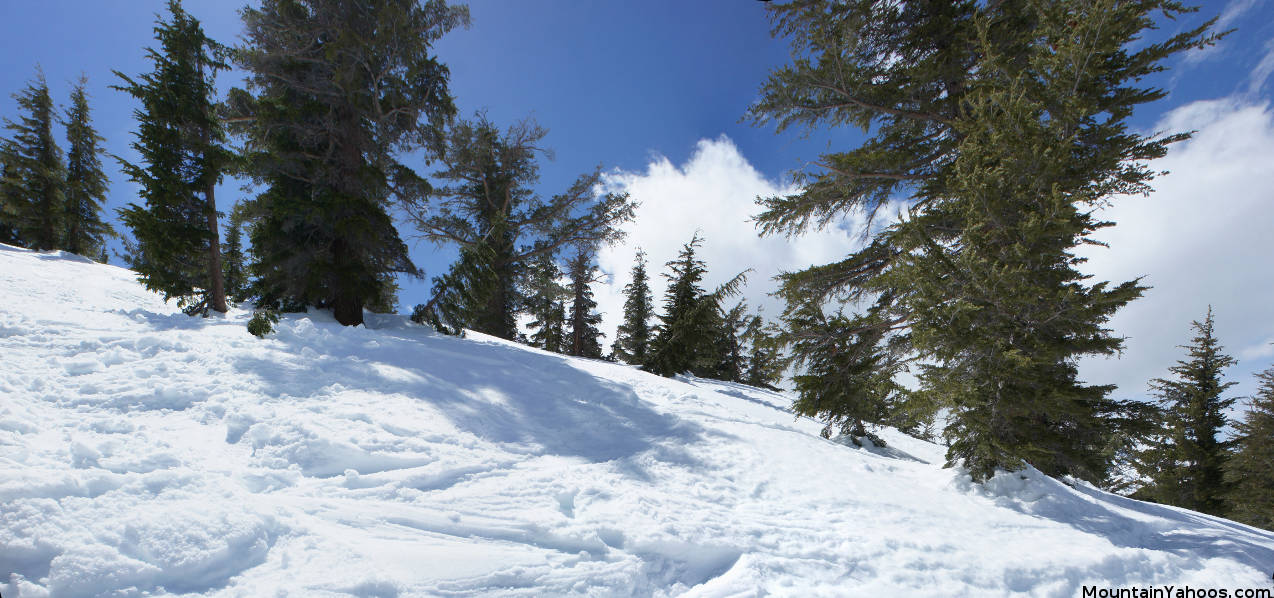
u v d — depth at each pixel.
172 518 3.65
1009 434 7.44
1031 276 7.44
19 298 10.53
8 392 5.58
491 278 15.55
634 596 4.07
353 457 5.52
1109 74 9.44
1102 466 9.77
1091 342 8.16
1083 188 8.40
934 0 11.90
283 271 14.05
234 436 5.62
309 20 14.48
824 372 11.42
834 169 11.99
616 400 9.34
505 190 24.42
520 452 6.56
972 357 7.52
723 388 18.70
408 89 15.69
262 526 3.89
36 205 25.92
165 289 12.66
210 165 12.96
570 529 4.66
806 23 12.45
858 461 8.09
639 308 33.06
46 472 3.83
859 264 11.73
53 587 2.94
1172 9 9.48
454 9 15.98
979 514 6.36
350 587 3.42
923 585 4.49
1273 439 20.23
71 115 28.14
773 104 12.37
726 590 4.12
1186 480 21.19
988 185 7.74
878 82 12.33
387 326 14.31
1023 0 10.79
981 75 10.09
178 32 13.20
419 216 21.97
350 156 14.87
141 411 5.84
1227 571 5.05
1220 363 22.02
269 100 14.04
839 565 4.71
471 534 4.45
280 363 7.85
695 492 6.09
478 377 9.19
